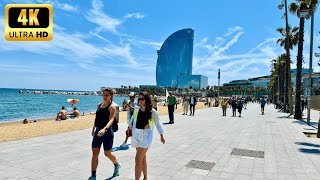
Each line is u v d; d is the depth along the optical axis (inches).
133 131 200.5
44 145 356.5
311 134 548.7
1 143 367.6
